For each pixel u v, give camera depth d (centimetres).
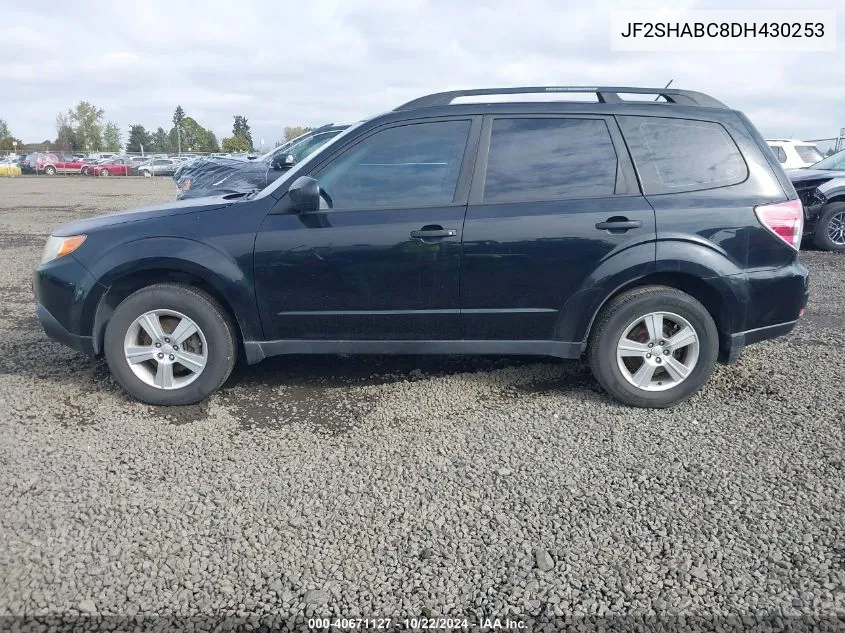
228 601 243
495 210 395
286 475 330
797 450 354
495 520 293
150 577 255
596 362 407
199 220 404
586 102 410
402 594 247
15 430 377
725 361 413
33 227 1313
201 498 309
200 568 260
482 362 495
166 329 410
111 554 268
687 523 290
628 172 398
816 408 407
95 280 399
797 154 1369
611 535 282
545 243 390
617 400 420
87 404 416
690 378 404
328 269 397
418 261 394
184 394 410
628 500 308
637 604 242
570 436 373
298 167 412
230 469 336
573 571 260
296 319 406
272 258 396
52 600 242
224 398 429
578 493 314
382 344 413
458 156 404
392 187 404
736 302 394
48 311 414
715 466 338
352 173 407
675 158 401
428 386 449
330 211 401
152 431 379
